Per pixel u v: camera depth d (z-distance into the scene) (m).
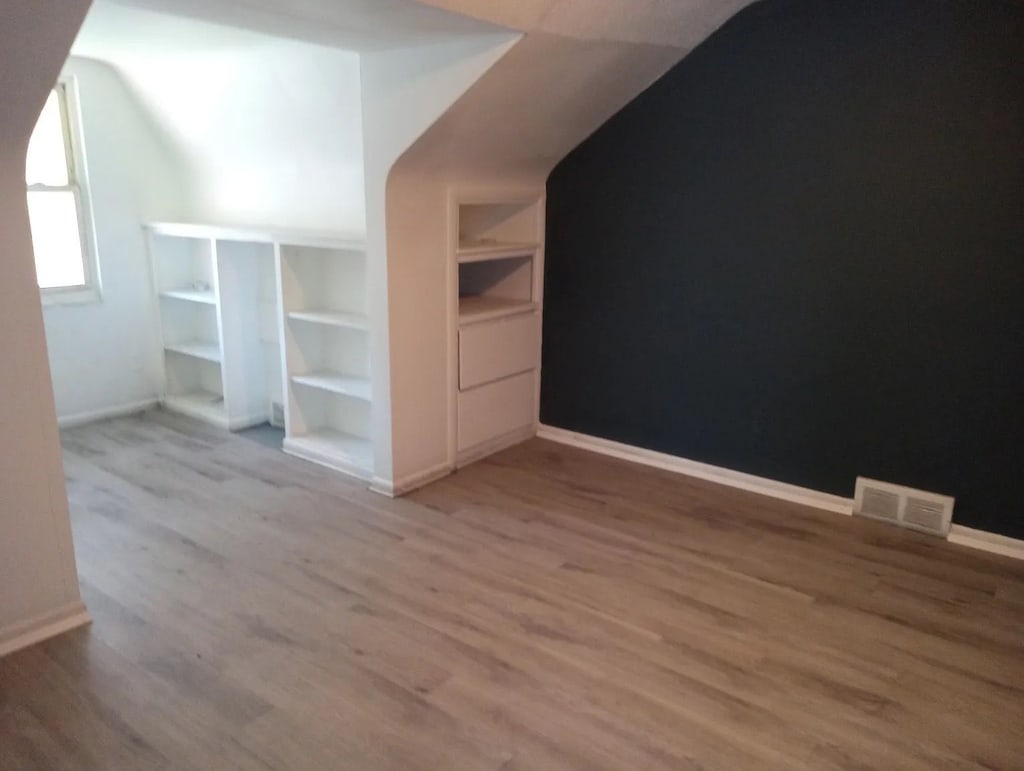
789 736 2.17
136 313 4.95
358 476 3.96
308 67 3.54
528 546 3.25
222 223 4.80
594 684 2.37
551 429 4.57
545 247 4.34
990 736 2.18
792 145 3.42
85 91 4.49
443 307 3.81
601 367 4.27
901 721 2.23
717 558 3.16
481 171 3.80
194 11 2.60
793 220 3.48
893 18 3.09
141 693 2.30
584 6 2.76
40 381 2.46
